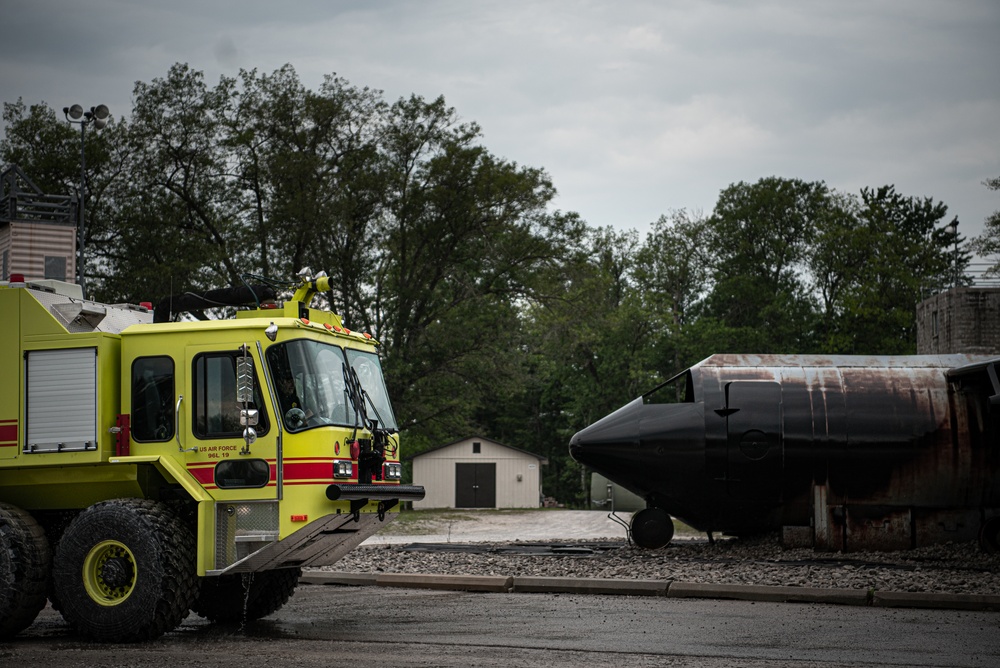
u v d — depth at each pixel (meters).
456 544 20.30
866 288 63.69
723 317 71.56
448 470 52.97
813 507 16.91
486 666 7.66
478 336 42.38
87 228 39.66
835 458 16.75
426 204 41.66
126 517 9.23
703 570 14.30
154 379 9.84
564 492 77.12
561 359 71.69
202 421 9.66
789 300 69.19
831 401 16.95
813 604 11.82
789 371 17.45
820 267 68.94
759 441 16.84
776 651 8.43
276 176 39.47
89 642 9.20
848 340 63.78
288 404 9.50
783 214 71.06
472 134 42.16
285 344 9.62
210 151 40.72
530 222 42.91
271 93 40.53
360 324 42.09
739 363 18.09
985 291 41.16
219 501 9.53
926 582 12.81
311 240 39.84
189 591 9.31
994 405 15.44
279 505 9.38
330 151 41.28
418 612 11.14
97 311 10.16
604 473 17.58
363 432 10.10
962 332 41.06
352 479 9.76
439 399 43.75
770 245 70.94
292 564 10.13
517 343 44.41
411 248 42.81
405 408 42.12
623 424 17.41
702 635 9.32
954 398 16.89
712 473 16.97
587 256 43.91
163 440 9.74
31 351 10.02
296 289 10.47
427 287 43.22
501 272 42.59
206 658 8.12
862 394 17.00
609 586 12.88
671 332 70.19
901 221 79.88
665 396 68.00
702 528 17.77
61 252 29.58
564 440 77.12
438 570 14.91
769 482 16.89
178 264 37.78
